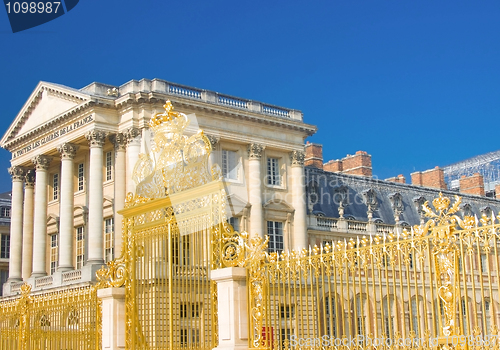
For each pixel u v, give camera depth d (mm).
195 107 45469
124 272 16281
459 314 10023
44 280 45906
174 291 15086
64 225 46094
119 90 45969
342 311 11445
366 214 58406
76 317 17562
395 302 10820
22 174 53406
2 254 64125
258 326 13227
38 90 50125
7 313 20906
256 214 47875
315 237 52000
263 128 49781
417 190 65000
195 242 14883
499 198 75750
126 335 15812
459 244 10562
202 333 14117
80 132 45625
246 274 13680
